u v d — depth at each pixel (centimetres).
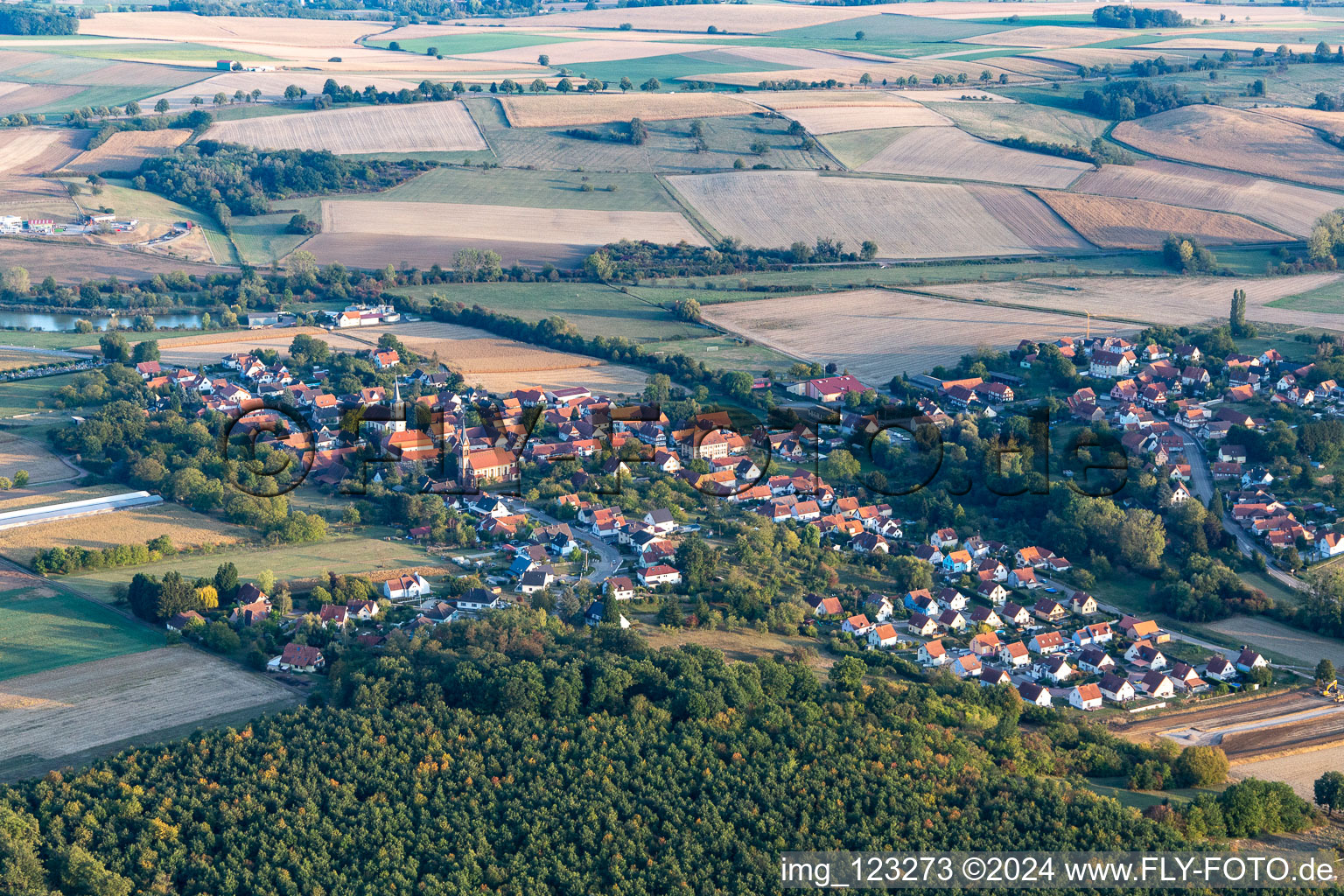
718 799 16188
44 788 16400
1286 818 16412
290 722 18100
